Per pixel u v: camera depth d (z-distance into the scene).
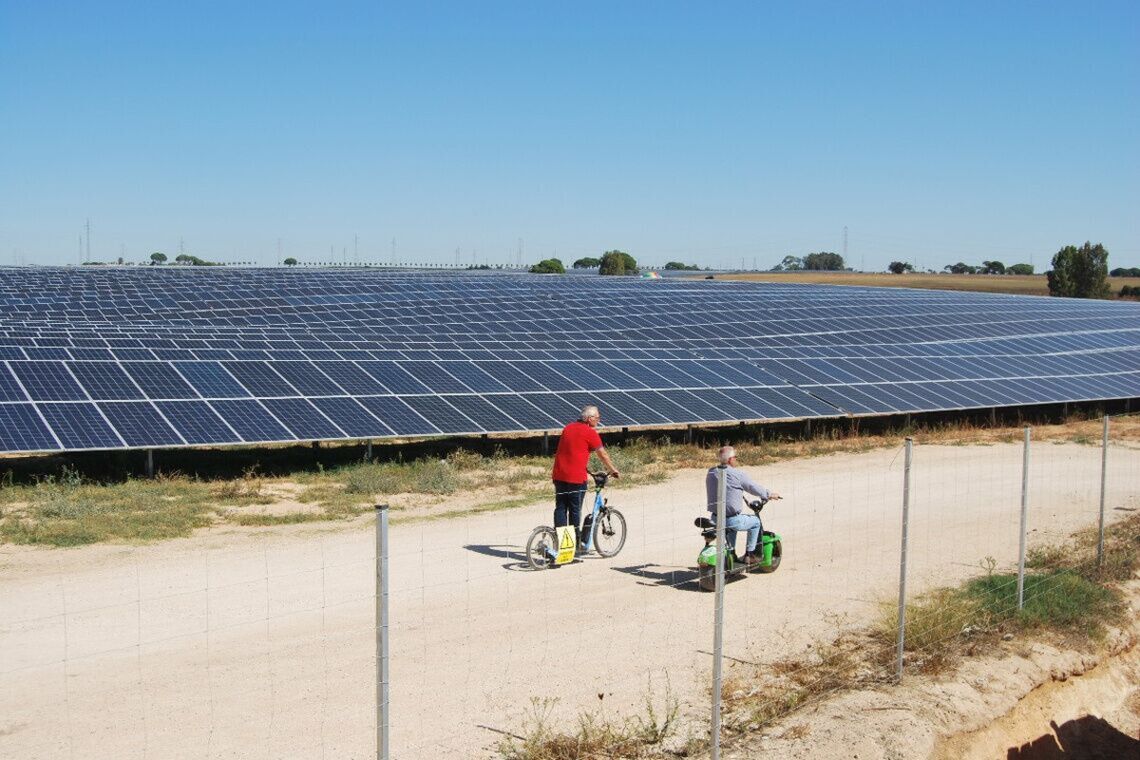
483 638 12.50
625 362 33.75
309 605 13.70
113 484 21.59
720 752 9.55
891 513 21.06
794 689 11.15
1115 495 23.72
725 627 13.21
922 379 38.41
